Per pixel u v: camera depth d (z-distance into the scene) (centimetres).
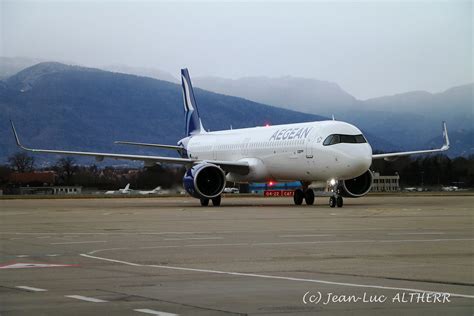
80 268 1788
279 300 1311
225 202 6756
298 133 5391
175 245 2350
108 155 5750
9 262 1922
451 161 16850
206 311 1216
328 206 5331
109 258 2003
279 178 5725
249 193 12762
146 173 14688
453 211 4375
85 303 1295
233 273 1673
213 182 5653
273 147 5603
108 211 4962
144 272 1703
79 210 5225
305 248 2205
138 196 11238
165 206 5881
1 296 1374
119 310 1227
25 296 1373
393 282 1505
